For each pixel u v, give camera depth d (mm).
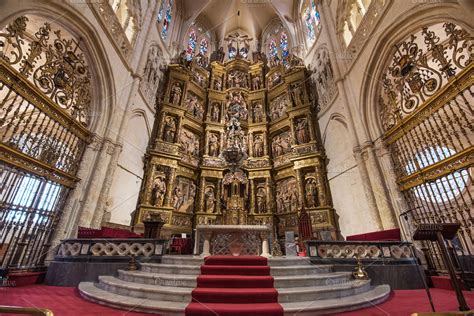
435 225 3980
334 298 4250
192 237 11203
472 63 5891
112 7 10664
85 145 8758
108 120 9656
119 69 10469
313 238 9266
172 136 13641
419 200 7918
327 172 12281
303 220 9984
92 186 8391
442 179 7102
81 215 7879
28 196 6617
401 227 7762
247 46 21172
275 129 15359
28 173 6539
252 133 15719
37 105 6902
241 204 11914
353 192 10258
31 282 5965
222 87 17906
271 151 15227
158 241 6520
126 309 3748
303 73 15352
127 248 6453
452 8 6527
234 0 20062
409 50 8477
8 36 6184
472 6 5523
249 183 13891
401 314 3574
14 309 2256
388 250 6523
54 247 7086
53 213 7371
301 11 18188
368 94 9992
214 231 6832
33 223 6812
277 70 17656
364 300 4117
